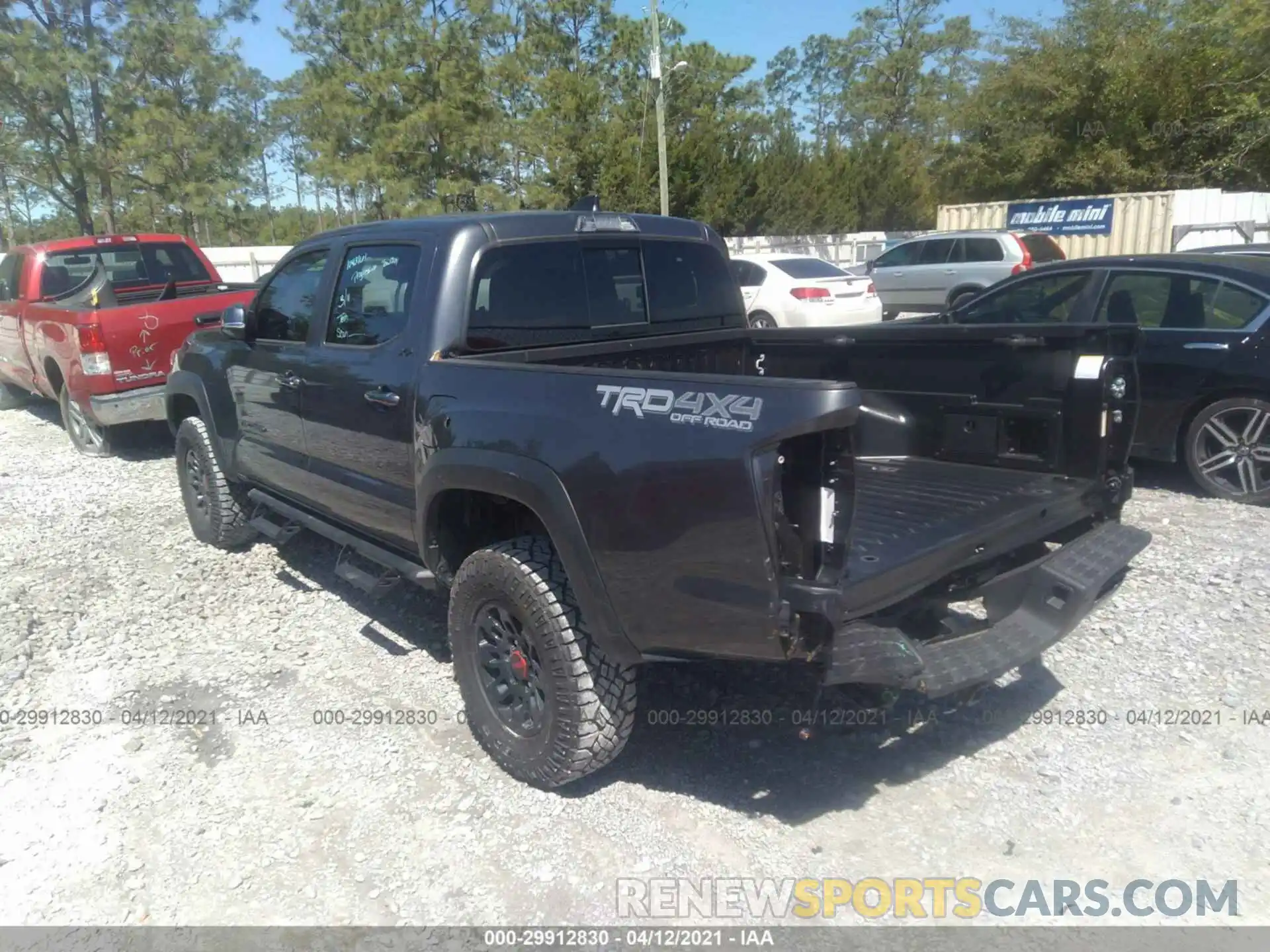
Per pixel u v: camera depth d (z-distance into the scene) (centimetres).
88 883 323
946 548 333
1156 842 328
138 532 681
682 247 495
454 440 371
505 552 355
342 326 456
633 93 3609
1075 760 374
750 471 282
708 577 297
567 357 423
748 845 332
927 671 303
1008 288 795
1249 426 651
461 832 343
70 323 846
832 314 1588
